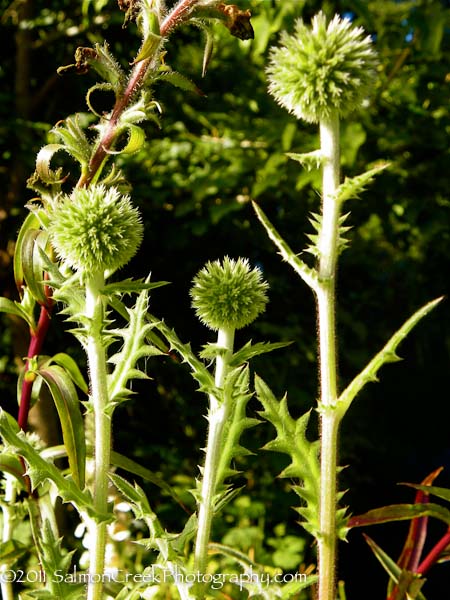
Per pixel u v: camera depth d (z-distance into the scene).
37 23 1.38
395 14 1.26
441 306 1.72
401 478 1.84
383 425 1.95
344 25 0.43
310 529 0.41
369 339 1.73
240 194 1.37
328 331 0.41
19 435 0.43
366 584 1.34
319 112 0.42
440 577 1.35
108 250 0.42
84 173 0.48
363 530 1.46
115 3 1.25
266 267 1.52
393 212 1.41
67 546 1.07
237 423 0.43
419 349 1.91
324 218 0.41
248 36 0.46
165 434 1.46
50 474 0.42
